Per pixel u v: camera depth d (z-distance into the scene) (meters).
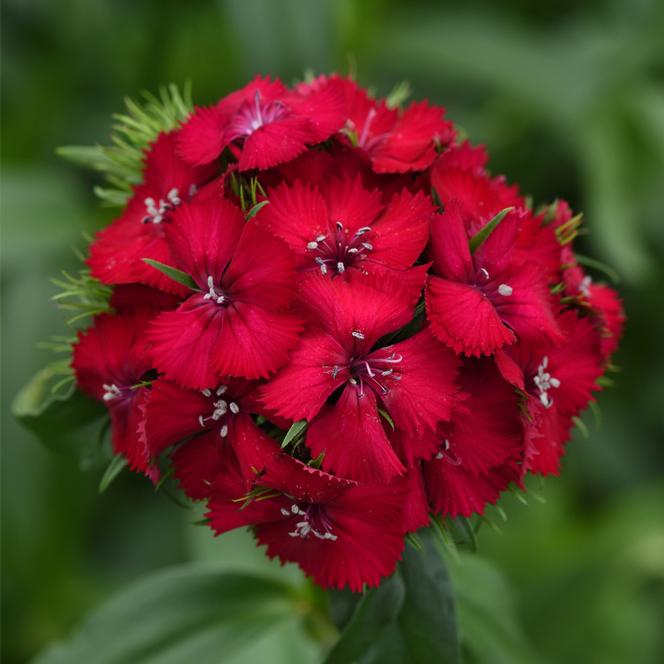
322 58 0.45
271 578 0.39
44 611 0.46
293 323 0.32
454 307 0.32
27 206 0.47
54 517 0.45
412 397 0.32
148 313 0.34
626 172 0.49
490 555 0.48
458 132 0.37
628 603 0.46
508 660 0.39
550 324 0.33
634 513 0.49
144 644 0.39
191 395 0.32
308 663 0.40
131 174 0.36
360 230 0.33
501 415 0.33
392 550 0.33
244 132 0.34
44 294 0.46
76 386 0.35
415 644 0.35
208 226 0.32
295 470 0.32
